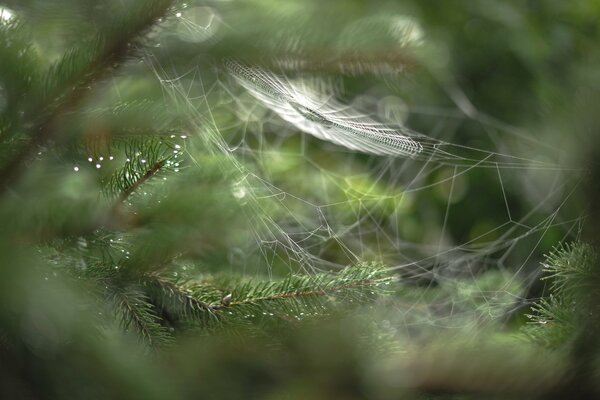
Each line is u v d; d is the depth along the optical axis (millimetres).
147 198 1022
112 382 954
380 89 1775
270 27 1081
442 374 952
